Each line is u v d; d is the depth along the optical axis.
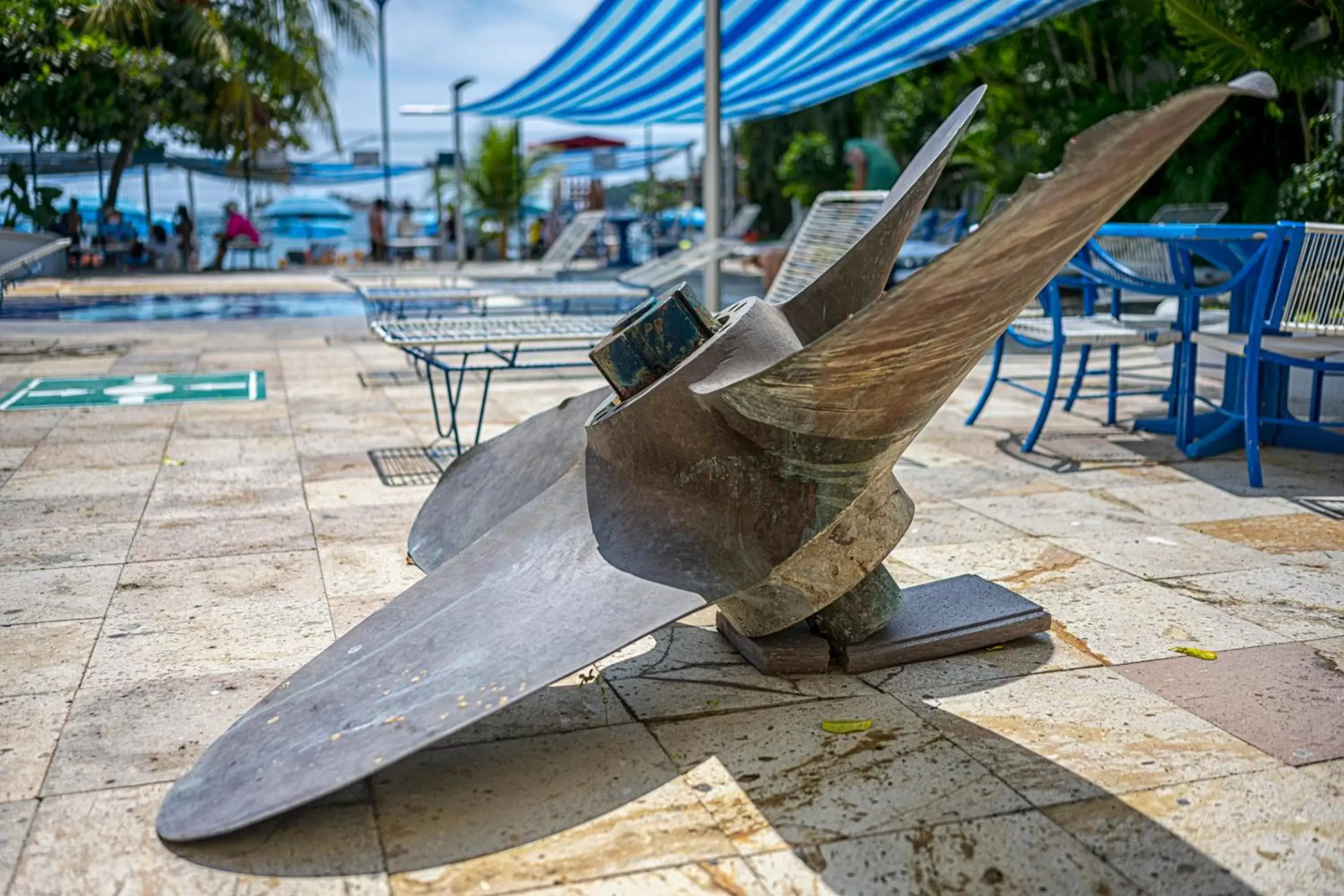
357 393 7.43
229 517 4.39
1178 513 4.43
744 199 27.31
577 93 10.88
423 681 2.31
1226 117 10.56
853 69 9.30
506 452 3.53
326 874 2.01
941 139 2.77
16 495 4.70
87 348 9.83
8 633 3.17
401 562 3.85
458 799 2.28
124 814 2.20
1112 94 12.59
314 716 2.31
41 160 19.84
